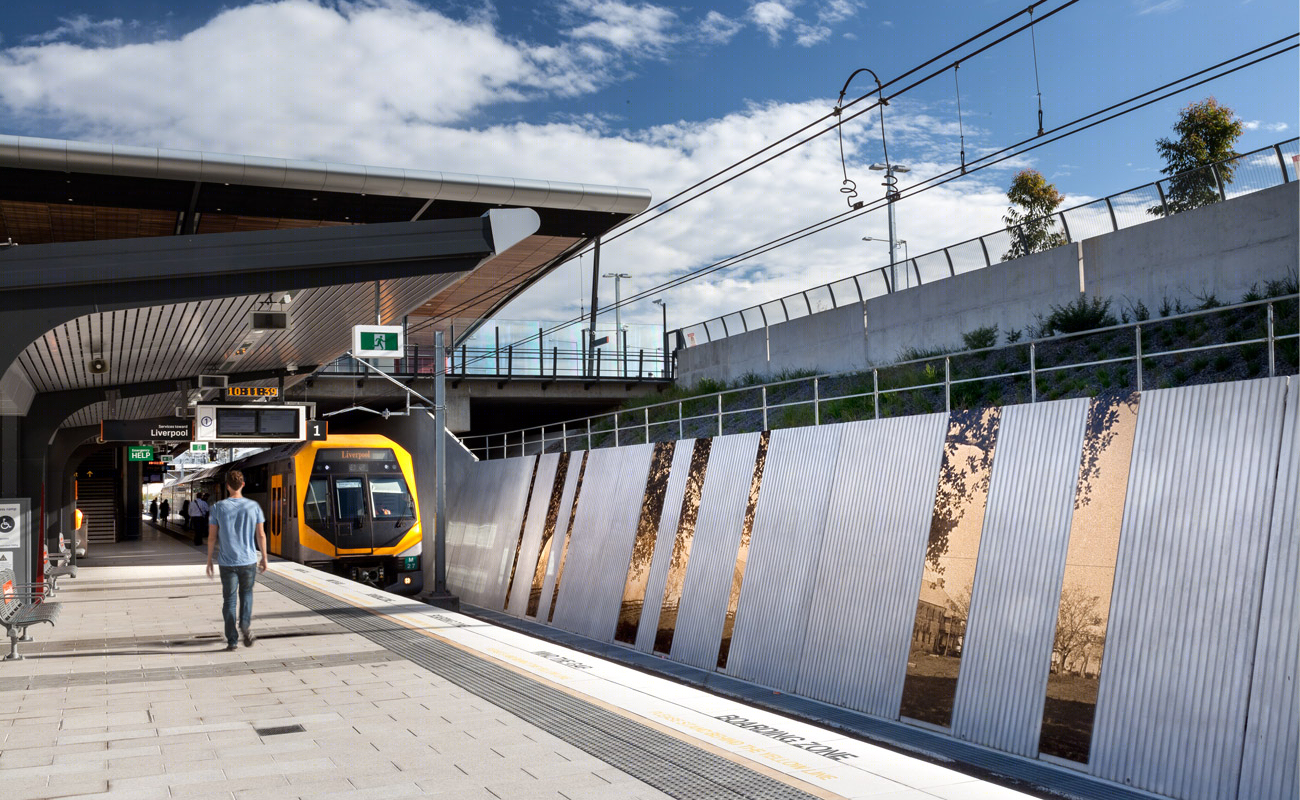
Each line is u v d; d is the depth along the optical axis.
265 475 31.66
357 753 6.45
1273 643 9.83
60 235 28.84
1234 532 10.51
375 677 9.25
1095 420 12.52
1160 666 10.86
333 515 27.20
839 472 16.72
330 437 28.44
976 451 14.14
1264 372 17.73
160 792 5.56
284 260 11.83
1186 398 11.45
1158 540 11.29
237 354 20.34
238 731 7.08
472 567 33.53
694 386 41.06
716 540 19.67
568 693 8.47
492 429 54.31
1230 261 20.95
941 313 29.48
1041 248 26.53
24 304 10.88
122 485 42.38
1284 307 18.91
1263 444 10.47
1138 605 11.30
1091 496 12.27
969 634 13.34
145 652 10.79
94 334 14.60
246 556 11.05
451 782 5.78
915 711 13.89
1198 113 32.62
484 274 32.69
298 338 19.30
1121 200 24.23
